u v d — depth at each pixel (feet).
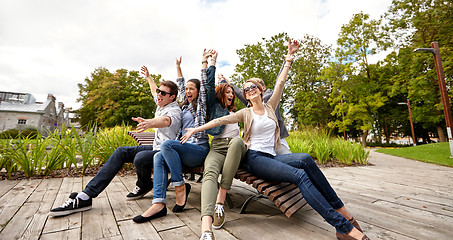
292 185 6.40
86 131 13.48
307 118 75.10
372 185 11.04
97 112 80.38
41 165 11.03
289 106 85.61
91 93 81.87
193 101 7.29
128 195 7.38
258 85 6.91
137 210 6.35
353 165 19.89
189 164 6.44
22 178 10.46
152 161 6.89
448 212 6.72
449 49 42.80
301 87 78.38
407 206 7.38
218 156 5.81
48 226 5.07
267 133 6.42
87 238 4.49
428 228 5.43
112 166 6.69
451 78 46.65
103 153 13.10
